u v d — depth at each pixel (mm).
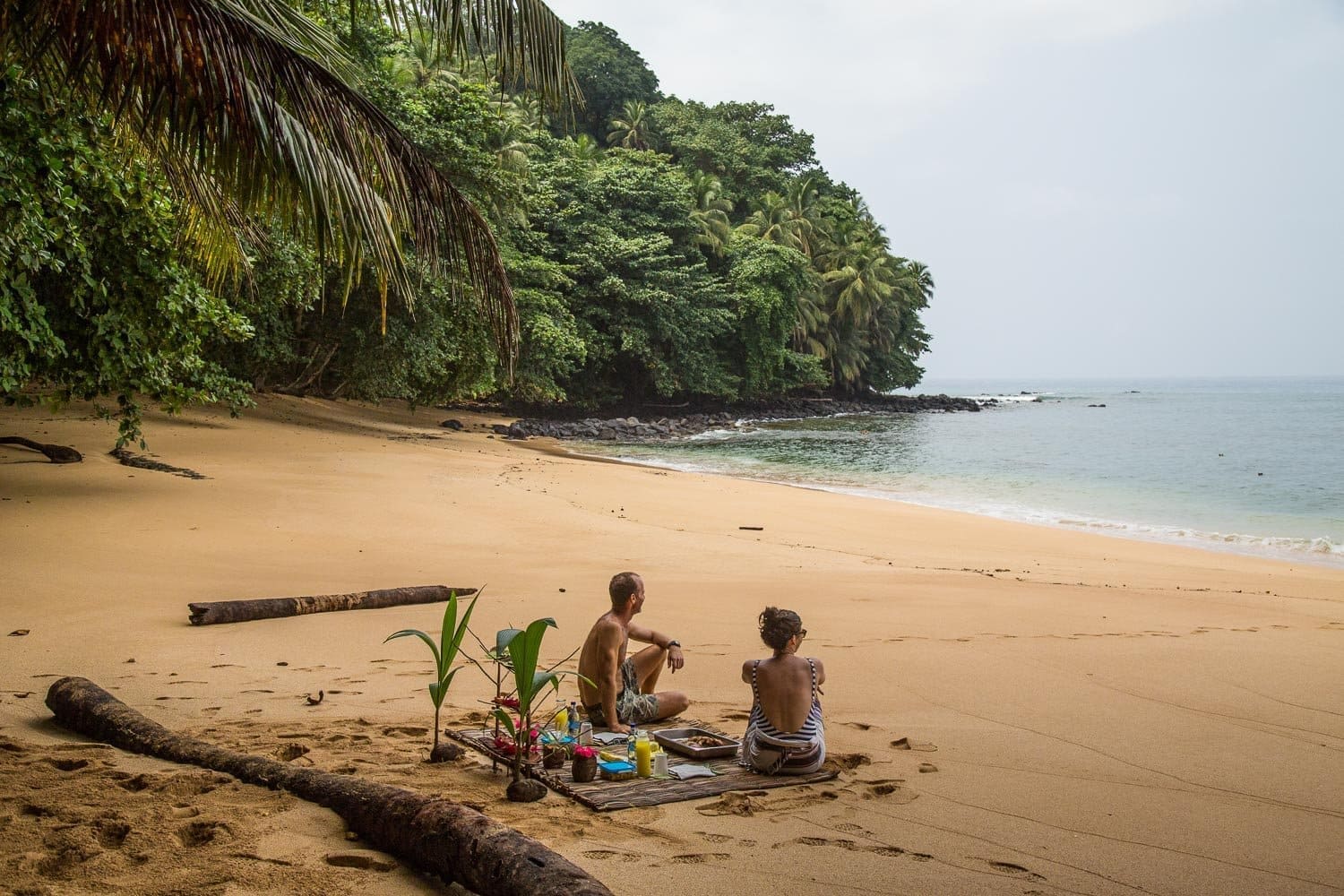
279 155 4898
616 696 5703
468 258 5750
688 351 59750
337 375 38625
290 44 5238
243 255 8086
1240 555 18500
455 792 4375
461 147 30719
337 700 6238
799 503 22922
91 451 18922
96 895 3072
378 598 9555
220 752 4539
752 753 4914
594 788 4512
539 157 55500
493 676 7121
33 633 7668
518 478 23250
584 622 9141
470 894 3295
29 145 10656
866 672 7574
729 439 50438
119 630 7965
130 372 13727
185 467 19031
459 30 5785
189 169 6457
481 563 12664
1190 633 9664
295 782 4113
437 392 35281
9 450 18156
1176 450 46812
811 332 81562
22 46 5266
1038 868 3855
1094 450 46469
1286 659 8469
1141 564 16172
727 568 13328
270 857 3434
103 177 12258
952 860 3879
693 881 3504
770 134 88750
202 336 15539
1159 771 5336
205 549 12008
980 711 6531
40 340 11867
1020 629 9523
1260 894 3703
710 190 68312
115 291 13281
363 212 5180
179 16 4656
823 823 4242
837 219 91062
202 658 7227
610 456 38094
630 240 54938
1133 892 3666
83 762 4438
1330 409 101812
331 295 29641
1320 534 21688
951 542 18031
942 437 54531
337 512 15672
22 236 10750
